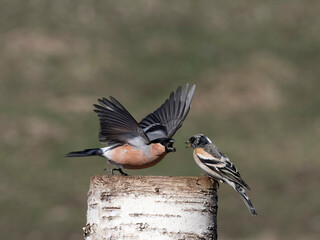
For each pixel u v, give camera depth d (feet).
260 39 95.81
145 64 88.33
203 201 18.81
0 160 65.46
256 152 69.26
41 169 64.54
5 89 80.23
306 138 72.23
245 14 102.27
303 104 80.23
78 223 55.88
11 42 89.81
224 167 27.30
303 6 105.19
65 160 66.39
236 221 57.11
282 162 67.46
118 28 96.27
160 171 63.67
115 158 21.61
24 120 73.10
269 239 53.52
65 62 87.04
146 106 78.48
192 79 84.74
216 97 80.74
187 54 90.99
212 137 72.02
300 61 90.17
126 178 18.71
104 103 20.18
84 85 82.69
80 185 62.13
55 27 94.32
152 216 18.47
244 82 83.41
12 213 57.11
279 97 81.51
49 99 78.74
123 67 87.45
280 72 86.53
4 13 96.32
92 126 72.90
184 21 99.66
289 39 96.27
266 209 58.95
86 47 91.15
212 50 91.91
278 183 63.52
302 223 56.24
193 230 18.62
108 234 18.60
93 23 96.43
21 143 68.74
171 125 24.41
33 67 85.05
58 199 59.72
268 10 103.65
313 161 67.46
